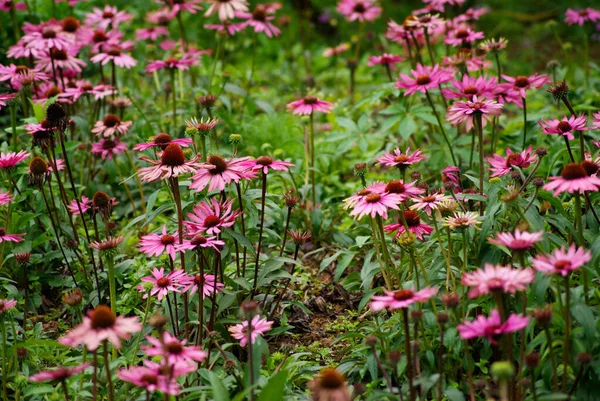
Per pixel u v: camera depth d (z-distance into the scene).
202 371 3.07
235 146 3.38
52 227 3.59
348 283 3.52
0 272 3.54
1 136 3.97
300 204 3.85
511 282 2.90
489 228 3.19
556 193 3.05
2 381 3.18
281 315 3.46
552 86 3.37
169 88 4.31
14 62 4.36
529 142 3.93
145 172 3.19
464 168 3.88
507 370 2.81
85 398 3.13
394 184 3.21
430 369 3.09
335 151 4.27
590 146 3.67
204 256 3.33
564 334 3.03
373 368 3.14
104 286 3.55
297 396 3.12
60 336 3.46
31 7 4.65
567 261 2.92
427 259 3.29
